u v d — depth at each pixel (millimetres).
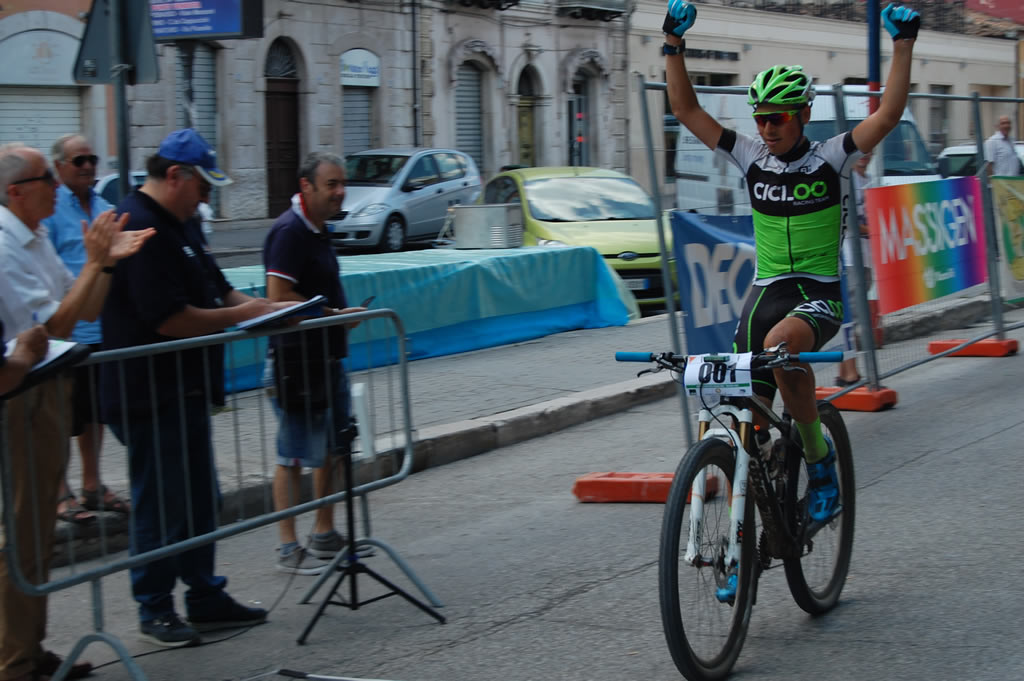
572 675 3812
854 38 39156
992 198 9516
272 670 4012
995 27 46031
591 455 6945
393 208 18328
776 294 4277
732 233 6188
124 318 4164
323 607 4312
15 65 19016
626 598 4520
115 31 6109
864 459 6406
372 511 5992
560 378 8617
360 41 25734
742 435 3744
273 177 24547
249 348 5121
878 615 4188
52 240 5535
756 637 4059
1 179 3893
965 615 4117
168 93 21609
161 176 4125
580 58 31703
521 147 30750
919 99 8523
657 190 5711
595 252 11000
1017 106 10398
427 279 9258
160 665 4113
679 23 4320
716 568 3635
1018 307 9883
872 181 7859
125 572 5164
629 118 33562
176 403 4102
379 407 5125
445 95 28047
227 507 5039
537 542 5324
